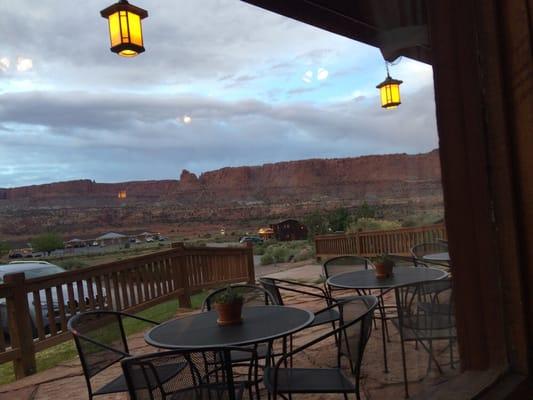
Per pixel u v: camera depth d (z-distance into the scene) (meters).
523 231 1.36
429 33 1.48
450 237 1.49
